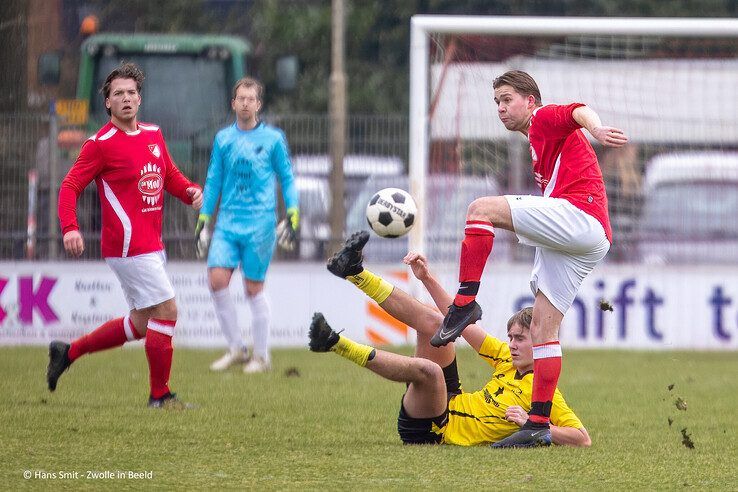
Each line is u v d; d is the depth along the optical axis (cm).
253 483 1683
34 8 7394
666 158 4438
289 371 3309
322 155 4400
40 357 3703
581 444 2053
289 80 5838
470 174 4300
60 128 4569
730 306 4378
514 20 4091
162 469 1788
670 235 4447
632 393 3023
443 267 4338
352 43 8738
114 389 2873
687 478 1775
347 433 2194
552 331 2011
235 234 3331
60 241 4381
